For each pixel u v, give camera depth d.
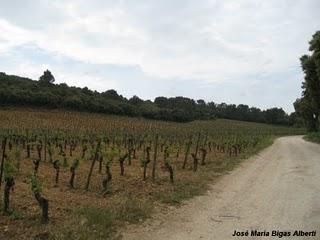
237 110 150.00
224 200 12.68
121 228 9.29
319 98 54.78
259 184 15.94
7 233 8.48
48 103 78.56
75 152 27.59
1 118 55.91
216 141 36.19
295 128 134.62
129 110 89.19
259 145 43.09
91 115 76.38
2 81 86.31
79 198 11.95
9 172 10.11
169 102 128.50
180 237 8.76
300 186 15.27
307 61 52.06
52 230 8.65
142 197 12.54
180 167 20.77
